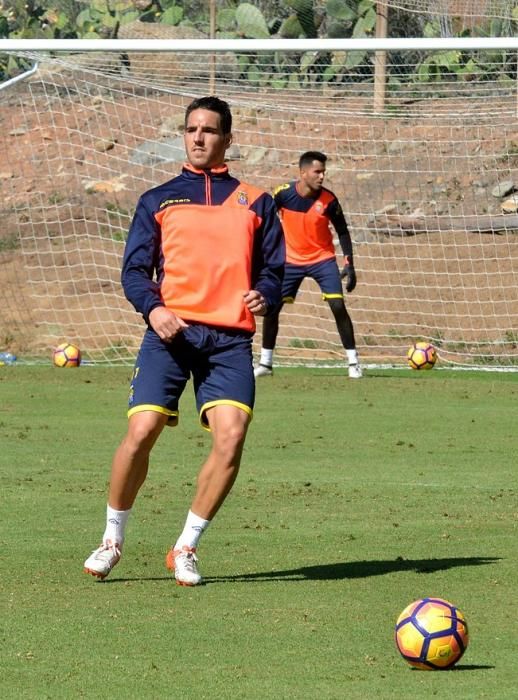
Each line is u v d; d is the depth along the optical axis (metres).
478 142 63.59
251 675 12.14
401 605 15.06
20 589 15.78
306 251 40.03
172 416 16.34
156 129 67.94
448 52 64.06
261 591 15.79
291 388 38.59
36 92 71.62
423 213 60.34
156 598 15.36
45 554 17.91
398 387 39.12
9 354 47.22
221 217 16.36
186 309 16.22
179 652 12.94
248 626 14.02
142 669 12.33
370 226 59.88
